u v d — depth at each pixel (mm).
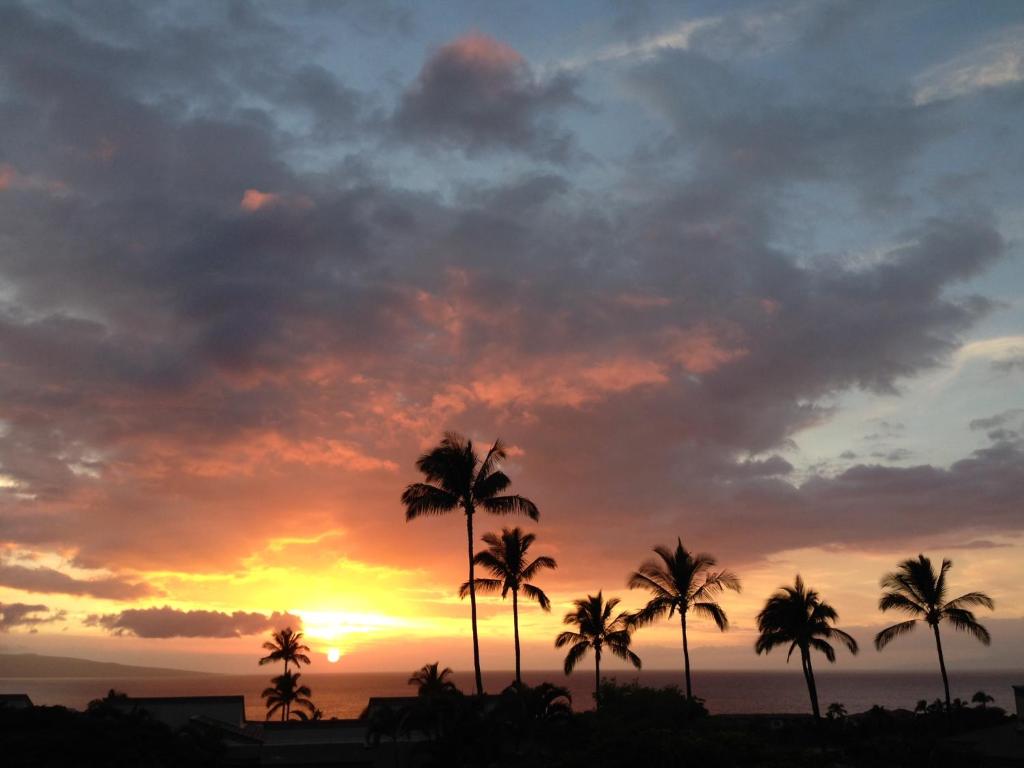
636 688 52562
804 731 55875
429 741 45062
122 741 45188
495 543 53812
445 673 58812
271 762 52125
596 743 41781
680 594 57031
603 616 61688
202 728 54969
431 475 51625
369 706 56562
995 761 44031
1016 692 47906
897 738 48125
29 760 41375
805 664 58000
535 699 45188
